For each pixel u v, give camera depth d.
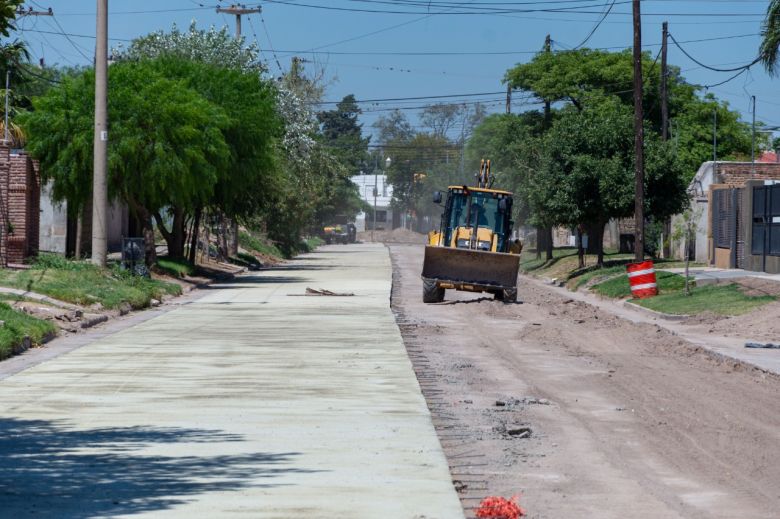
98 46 50.38
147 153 57.91
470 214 52.56
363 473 14.62
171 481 14.02
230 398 21.48
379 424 18.58
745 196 63.72
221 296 54.50
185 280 62.84
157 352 29.73
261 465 15.12
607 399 22.81
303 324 38.75
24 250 55.72
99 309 41.22
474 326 39.84
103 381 23.89
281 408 20.28
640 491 14.45
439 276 50.47
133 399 21.31
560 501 13.80
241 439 17.12
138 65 62.62
